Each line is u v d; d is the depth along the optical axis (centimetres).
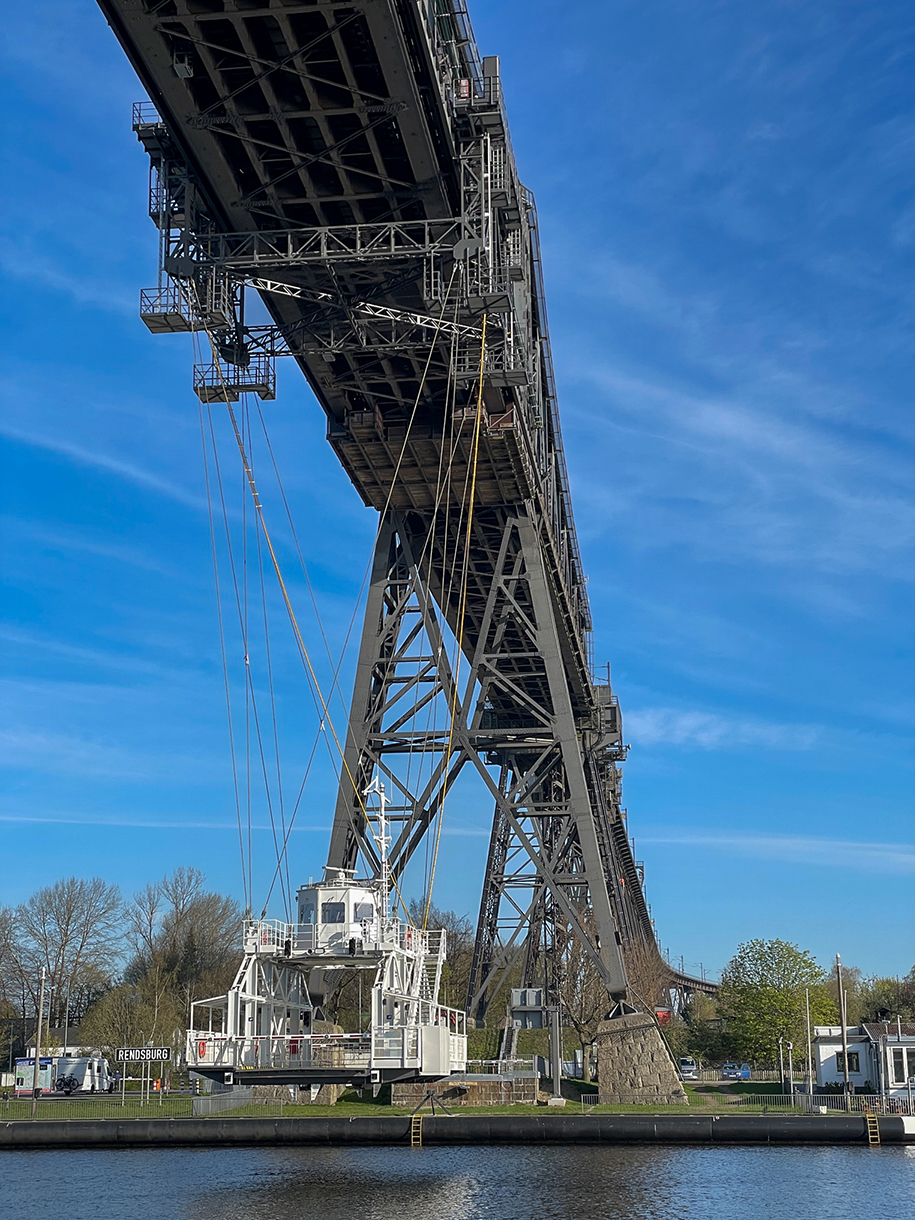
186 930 13612
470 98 4591
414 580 6159
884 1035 7344
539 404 6294
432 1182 4025
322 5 3712
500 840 8444
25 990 13038
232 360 5094
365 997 6156
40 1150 5106
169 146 4697
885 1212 3478
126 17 3781
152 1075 9625
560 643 7100
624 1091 6347
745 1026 11206
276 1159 4672
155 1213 3481
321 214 4706
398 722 6138
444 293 4681
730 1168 4356
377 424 5453
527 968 8650
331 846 5878
